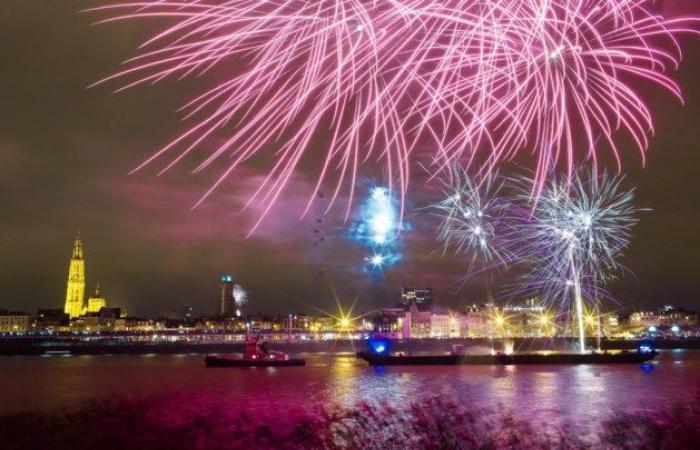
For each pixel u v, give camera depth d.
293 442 37.12
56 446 32.06
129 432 34.09
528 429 38.62
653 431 34.97
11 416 33.03
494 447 35.66
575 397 82.94
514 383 105.88
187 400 68.50
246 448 35.28
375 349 177.88
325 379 121.06
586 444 35.19
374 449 35.34
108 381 121.62
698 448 32.78
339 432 39.00
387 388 99.25
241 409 63.31
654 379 111.75
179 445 34.69
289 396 87.50
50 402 83.88
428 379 117.19
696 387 95.69
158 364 194.50
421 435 37.34
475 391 92.81
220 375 137.38
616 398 81.00
